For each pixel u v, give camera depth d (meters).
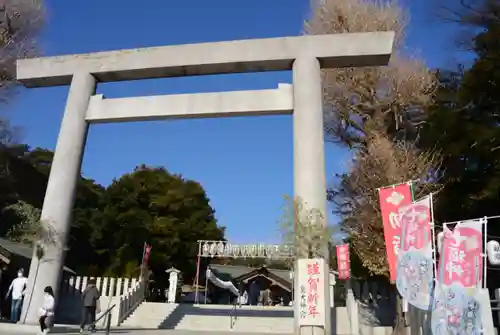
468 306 7.06
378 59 14.23
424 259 7.93
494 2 19.69
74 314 20.70
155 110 14.34
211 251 25.92
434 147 19.53
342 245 19.73
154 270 34.38
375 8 23.81
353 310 19.08
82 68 15.36
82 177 37.66
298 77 13.88
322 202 12.54
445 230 7.90
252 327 19.80
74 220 34.00
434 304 7.64
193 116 14.29
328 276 11.83
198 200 39.84
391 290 21.14
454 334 7.19
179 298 30.95
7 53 23.61
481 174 18.47
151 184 37.69
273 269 39.81
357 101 23.17
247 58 14.40
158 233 34.94
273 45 14.37
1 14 23.42
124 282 22.22
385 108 22.73
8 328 12.36
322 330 11.08
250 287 35.91
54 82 16.02
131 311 21.28
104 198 36.31
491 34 18.73
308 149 12.95
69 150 14.32
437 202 19.48
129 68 15.05
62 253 13.49
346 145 24.12
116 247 34.84
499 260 7.55
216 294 36.44
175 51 14.87
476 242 7.26
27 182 31.33
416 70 22.08
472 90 18.73
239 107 13.95
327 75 23.16
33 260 13.28
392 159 18.61
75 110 14.78
